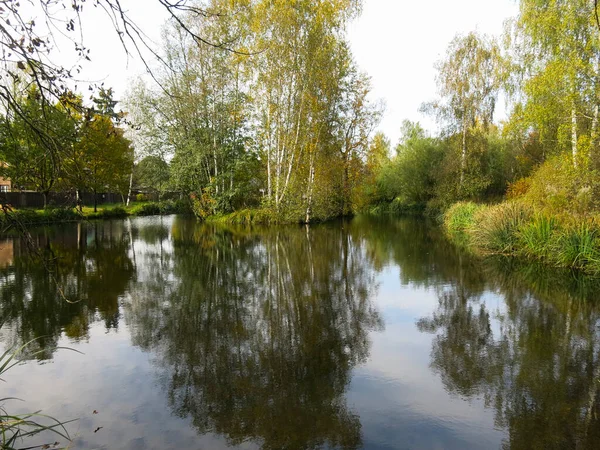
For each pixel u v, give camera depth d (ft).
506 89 62.64
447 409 12.64
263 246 50.31
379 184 140.56
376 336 19.15
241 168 84.43
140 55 9.61
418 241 55.06
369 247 49.49
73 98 10.18
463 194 82.74
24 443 10.94
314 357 16.70
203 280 31.17
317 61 68.59
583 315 22.03
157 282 30.32
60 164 10.67
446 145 94.99
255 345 17.94
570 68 38.68
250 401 13.14
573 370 15.31
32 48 9.36
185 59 70.90
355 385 14.24
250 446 10.75
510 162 86.48
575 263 33.50
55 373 15.20
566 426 11.67
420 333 19.57
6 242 52.65
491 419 12.04
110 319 21.52
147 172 100.89
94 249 47.24
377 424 11.80
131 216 106.42
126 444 10.89
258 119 76.89
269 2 66.03
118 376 14.94
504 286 28.78
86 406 12.88
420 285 29.55
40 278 31.45
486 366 15.75
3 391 13.88
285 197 78.18
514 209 43.62
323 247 49.62
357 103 92.68
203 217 87.66
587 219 34.65
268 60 68.64
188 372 15.30
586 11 39.60
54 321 21.16
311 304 24.62
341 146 88.58
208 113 78.74
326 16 67.97
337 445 10.75
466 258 40.60
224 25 59.11
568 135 43.19
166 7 8.95
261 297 26.14
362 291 27.86
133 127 11.53
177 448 10.68
